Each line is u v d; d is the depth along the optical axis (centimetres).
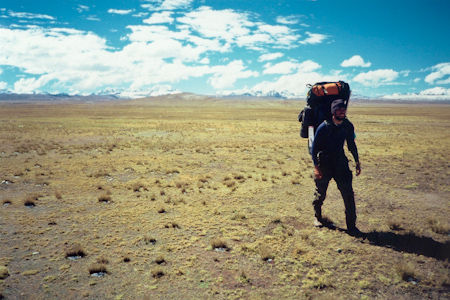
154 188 922
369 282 396
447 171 1159
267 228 593
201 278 411
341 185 552
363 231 570
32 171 1165
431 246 500
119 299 364
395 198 800
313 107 572
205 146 1988
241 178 1055
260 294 374
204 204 755
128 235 561
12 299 361
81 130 3291
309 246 507
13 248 504
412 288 383
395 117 6988
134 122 4838
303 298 364
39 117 6038
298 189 900
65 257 473
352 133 551
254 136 2720
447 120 5794
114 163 1345
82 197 818
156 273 418
